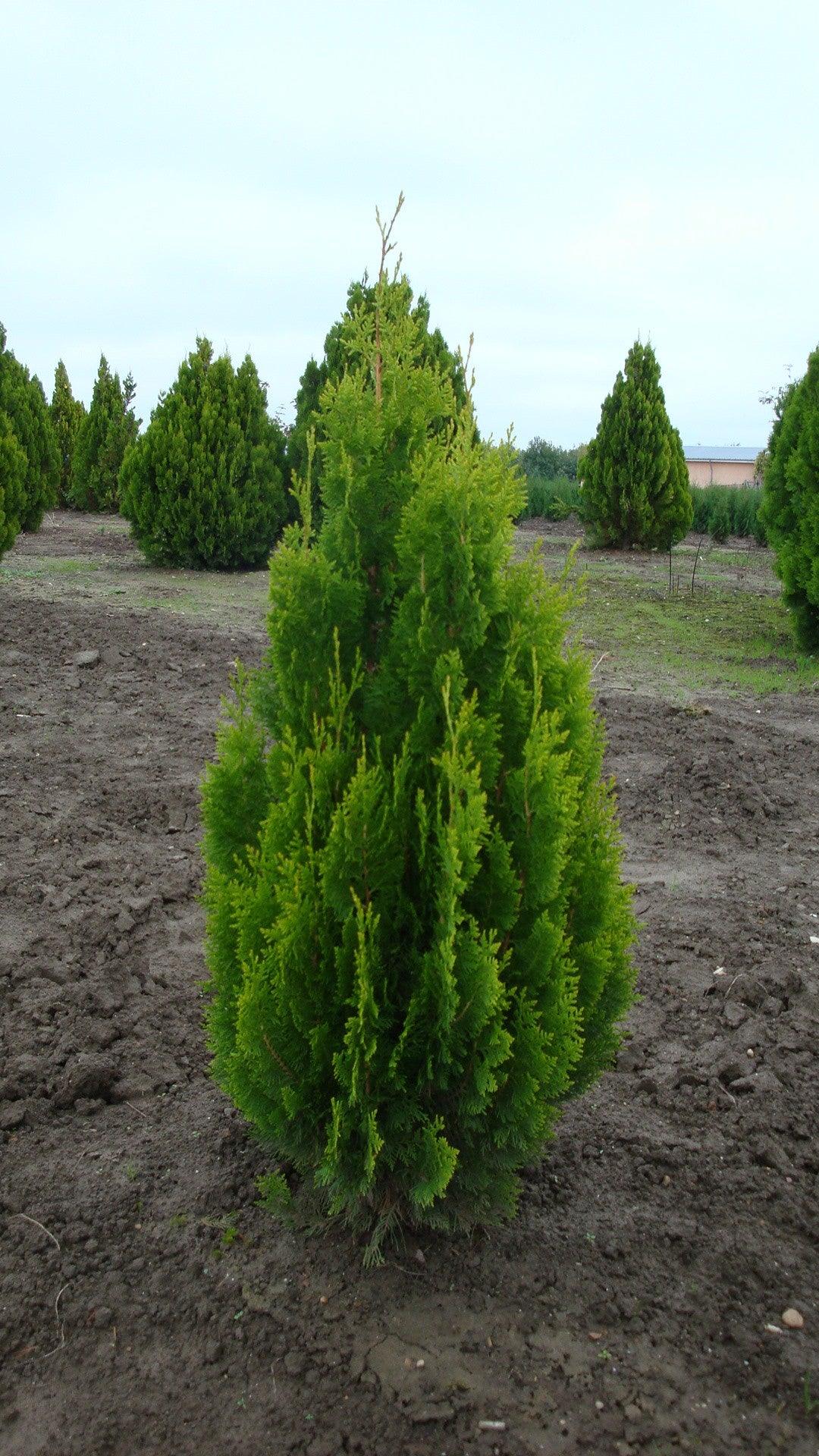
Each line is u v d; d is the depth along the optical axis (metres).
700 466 72.44
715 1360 2.73
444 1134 2.95
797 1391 2.64
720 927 5.32
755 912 5.54
